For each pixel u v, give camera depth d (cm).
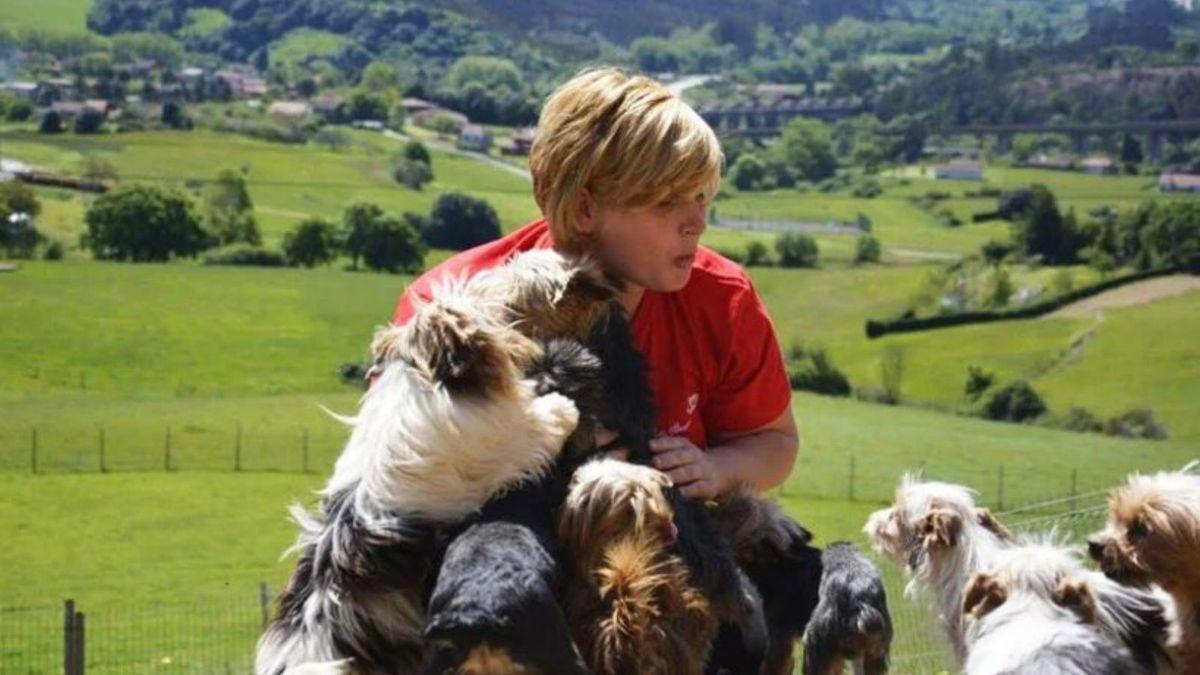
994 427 9450
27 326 11588
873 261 15512
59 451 8194
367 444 419
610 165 471
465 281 485
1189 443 8931
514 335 440
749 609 477
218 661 4303
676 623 418
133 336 11544
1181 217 13488
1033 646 507
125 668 4259
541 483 420
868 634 514
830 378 10950
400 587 402
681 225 480
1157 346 11294
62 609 5291
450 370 414
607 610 408
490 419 413
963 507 734
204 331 11850
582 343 467
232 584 5791
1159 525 557
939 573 720
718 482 502
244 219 15300
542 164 488
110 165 18550
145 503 7231
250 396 9975
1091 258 13875
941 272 14338
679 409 512
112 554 6319
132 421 9031
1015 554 552
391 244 14888
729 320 516
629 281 488
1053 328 12075
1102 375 10788
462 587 369
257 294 13175
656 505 421
